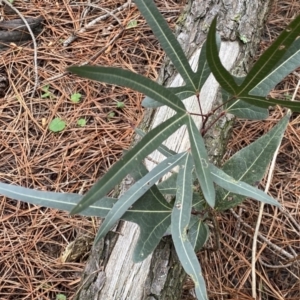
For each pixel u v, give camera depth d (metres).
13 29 0.89
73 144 0.76
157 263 0.45
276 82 0.40
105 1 0.95
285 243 0.65
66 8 0.94
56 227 0.68
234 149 0.73
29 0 0.94
